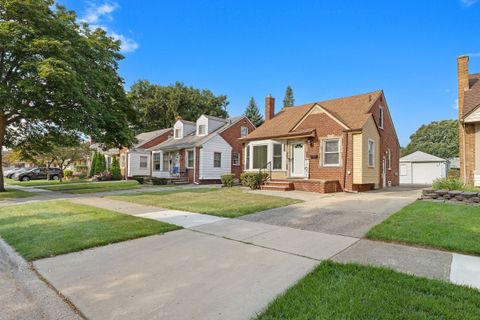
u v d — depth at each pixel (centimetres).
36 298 315
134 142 1817
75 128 1373
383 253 436
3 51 1279
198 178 2214
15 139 1856
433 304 270
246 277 355
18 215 791
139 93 4412
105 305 292
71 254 461
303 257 427
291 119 1805
